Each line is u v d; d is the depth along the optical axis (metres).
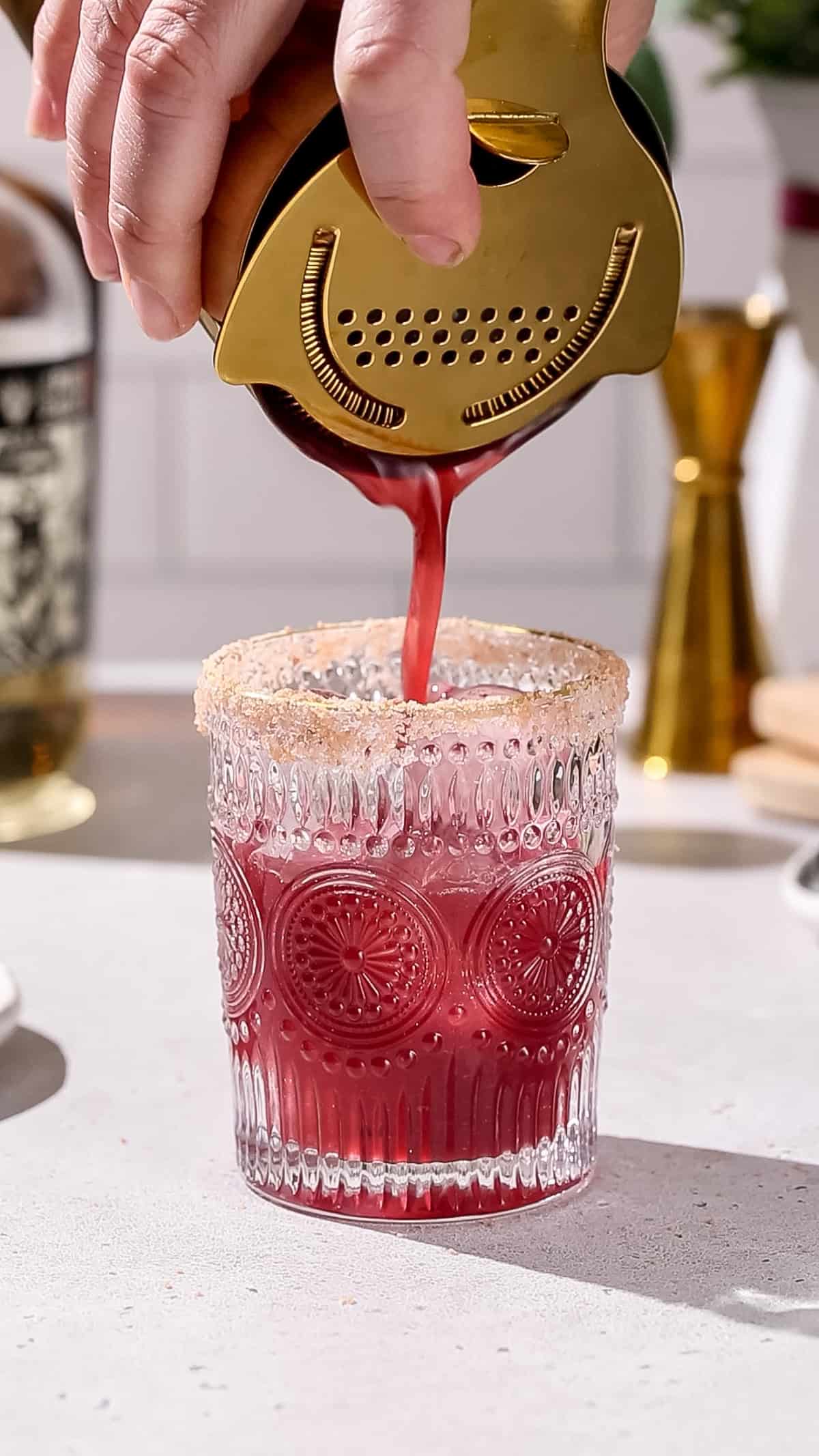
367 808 0.55
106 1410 0.51
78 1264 0.56
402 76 0.49
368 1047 0.56
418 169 0.50
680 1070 0.65
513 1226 0.57
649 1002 0.69
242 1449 0.49
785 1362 0.52
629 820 0.85
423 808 0.55
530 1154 0.58
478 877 0.56
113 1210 0.58
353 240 0.52
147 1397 0.51
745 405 0.87
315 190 0.51
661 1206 0.58
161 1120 0.63
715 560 0.89
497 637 0.62
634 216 0.54
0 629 0.82
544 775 0.56
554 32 0.52
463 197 0.50
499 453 0.58
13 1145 0.61
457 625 0.62
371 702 0.56
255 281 0.52
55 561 0.83
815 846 0.77
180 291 0.54
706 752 0.90
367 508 1.37
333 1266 0.56
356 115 0.50
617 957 0.72
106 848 0.83
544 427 0.58
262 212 0.52
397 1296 0.54
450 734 0.55
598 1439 0.50
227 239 0.53
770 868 0.80
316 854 0.56
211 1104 0.64
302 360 0.53
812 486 0.90
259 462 1.36
